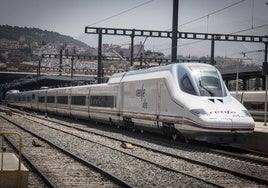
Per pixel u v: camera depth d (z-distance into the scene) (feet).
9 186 32.22
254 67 136.87
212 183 38.14
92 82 147.64
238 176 42.68
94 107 118.32
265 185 38.60
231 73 145.18
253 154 62.13
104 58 214.90
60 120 146.72
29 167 46.19
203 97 66.80
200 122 63.41
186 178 40.96
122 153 58.49
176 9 128.57
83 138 77.97
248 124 63.41
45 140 72.33
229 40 155.33
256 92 132.46
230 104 66.33
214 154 59.21
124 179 40.27
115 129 103.91
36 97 207.72
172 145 69.62
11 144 66.23
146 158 54.24
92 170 44.78
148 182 39.04
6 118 144.77
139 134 89.40
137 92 86.58
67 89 153.17
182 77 71.36
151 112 79.51
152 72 81.92
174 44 129.08
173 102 71.05
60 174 42.32
